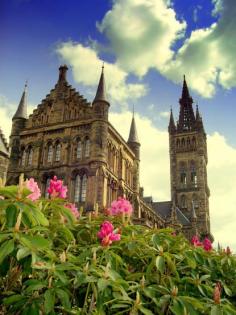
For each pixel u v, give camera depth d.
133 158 63.00
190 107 126.75
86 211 43.25
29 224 5.05
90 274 5.10
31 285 4.66
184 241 7.76
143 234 7.20
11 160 51.72
